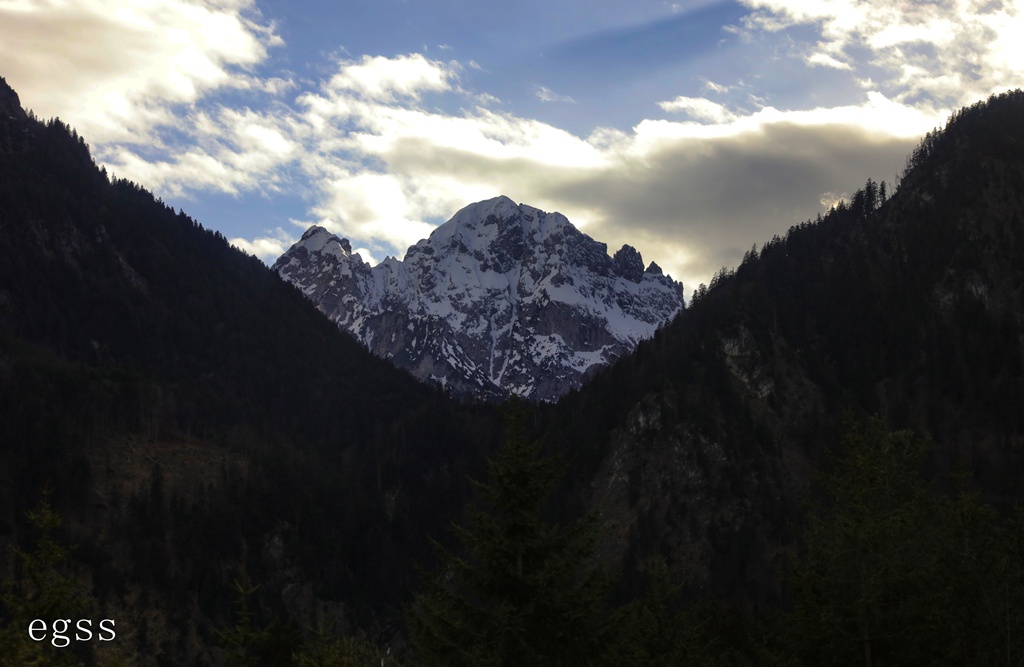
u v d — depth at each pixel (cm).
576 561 4244
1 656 3425
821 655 5094
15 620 3616
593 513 4375
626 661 4288
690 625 5988
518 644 4028
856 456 5856
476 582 4228
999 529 5506
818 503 5938
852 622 4934
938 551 5156
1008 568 5050
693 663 5706
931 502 5775
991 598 4978
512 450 4366
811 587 5184
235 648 5316
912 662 4866
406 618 4253
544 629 4153
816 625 5091
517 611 4119
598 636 4166
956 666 4950
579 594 4197
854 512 5209
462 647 4119
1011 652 4853
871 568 4906
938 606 4844
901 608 4859
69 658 3603
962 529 5559
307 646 6400
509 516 4294
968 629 5038
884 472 5675
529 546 4228
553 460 4394
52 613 3725
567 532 4328
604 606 4325
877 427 6175
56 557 3778
